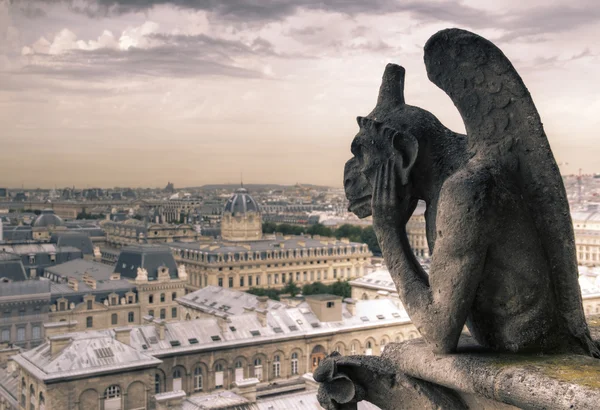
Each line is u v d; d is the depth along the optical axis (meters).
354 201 8.83
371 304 111.69
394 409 8.44
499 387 6.88
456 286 7.32
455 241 7.23
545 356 7.37
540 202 7.54
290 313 104.69
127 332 83.75
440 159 8.08
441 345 7.61
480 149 7.69
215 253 197.88
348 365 8.52
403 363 8.18
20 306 126.62
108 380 77.88
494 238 7.25
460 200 7.19
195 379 92.12
